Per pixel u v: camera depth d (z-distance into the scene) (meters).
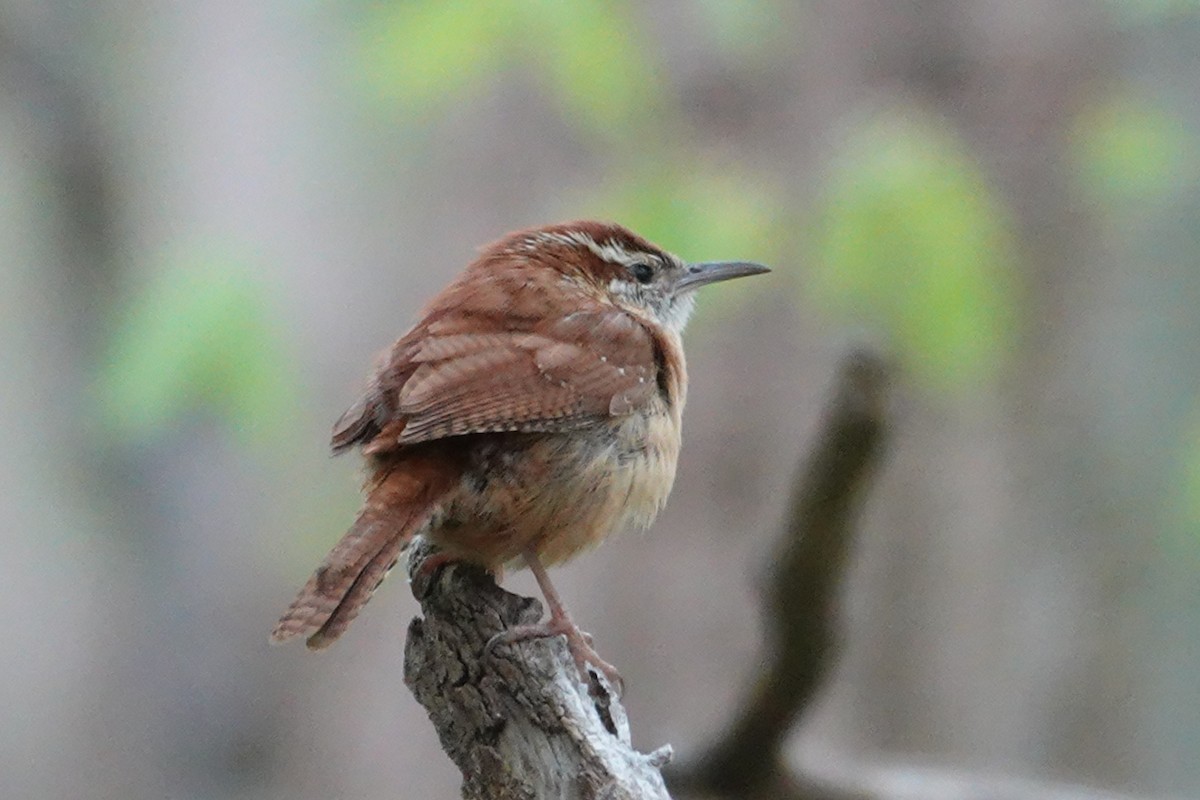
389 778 12.78
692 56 12.71
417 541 8.85
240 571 13.22
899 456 13.16
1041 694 13.40
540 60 12.22
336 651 12.91
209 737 13.13
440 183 12.95
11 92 13.53
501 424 8.43
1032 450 13.70
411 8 12.03
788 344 12.30
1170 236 14.06
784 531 8.90
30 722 13.36
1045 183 13.42
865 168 11.71
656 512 9.24
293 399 12.09
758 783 9.72
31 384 13.86
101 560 13.55
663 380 9.23
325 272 12.87
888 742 13.02
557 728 7.53
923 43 13.02
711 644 11.98
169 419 12.38
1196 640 14.34
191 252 12.20
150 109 13.51
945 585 13.20
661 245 12.05
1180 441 13.77
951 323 11.54
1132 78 13.55
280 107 13.27
